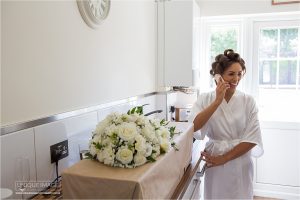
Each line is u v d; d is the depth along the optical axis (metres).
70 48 1.26
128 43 1.87
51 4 1.13
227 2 2.67
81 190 0.82
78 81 1.32
